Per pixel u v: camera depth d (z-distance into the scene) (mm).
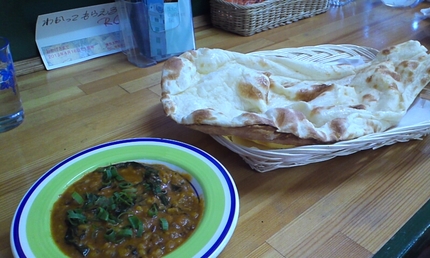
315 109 505
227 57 604
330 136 450
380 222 401
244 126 424
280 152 435
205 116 444
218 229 343
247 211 420
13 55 736
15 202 440
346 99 547
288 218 410
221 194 382
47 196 391
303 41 897
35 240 344
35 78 740
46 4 738
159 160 442
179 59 562
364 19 1029
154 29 753
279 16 969
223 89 542
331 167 485
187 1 771
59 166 428
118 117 605
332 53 727
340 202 430
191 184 413
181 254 324
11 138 560
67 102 653
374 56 708
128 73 756
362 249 371
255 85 540
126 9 753
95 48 817
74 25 781
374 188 449
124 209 374
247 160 473
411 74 562
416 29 952
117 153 448
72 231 354
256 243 380
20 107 595
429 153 507
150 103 643
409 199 431
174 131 564
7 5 699
